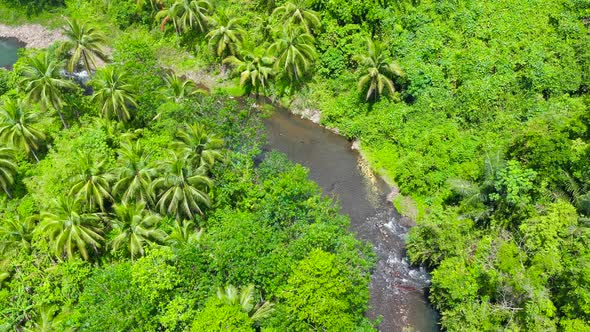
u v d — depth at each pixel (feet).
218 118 180.86
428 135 172.04
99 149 170.50
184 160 147.74
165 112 177.78
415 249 146.51
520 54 183.93
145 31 251.60
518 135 146.30
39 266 142.92
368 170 183.42
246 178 160.97
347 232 153.99
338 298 118.21
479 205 143.54
